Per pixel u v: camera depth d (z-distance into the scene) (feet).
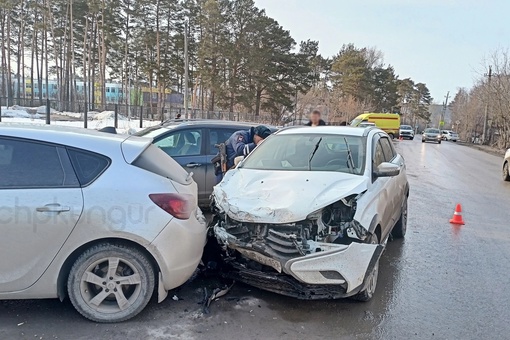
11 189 10.92
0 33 185.98
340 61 205.67
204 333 11.25
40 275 11.08
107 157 11.75
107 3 157.89
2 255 10.81
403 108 343.87
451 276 16.75
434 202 33.24
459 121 243.60
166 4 164.14
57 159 11.40
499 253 20.11
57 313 11.89
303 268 11.94
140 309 11.73
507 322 12.96
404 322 12.58
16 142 11.37
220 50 145.48
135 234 11.27
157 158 12.91
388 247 20.39
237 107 163.32
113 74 209.77
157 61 168.45
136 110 84.64
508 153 48.57
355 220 13.01
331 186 13.70
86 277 11.36
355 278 12.14
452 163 69.92
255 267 13.30
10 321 11.35
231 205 13.24
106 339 10.71
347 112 185.26
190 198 12.50
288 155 17.03
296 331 11.64
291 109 168.14
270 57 148.56
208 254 14.35
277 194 13.51
